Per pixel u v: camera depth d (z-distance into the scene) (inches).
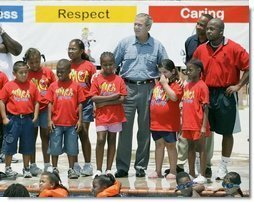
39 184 418.9
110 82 449.4
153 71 462.3
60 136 451.8
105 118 447.8
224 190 411.8
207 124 433.4
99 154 450.6
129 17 536.4
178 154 469.7
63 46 539.5
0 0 535.5
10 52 511.5
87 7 537.0
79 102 453.7
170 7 533.6
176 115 448.1
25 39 537.6
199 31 466.0
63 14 538.3
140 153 460.4
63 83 453.7
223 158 450.6
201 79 447.5
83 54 474.3
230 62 443.5
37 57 468.8
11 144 449.4
